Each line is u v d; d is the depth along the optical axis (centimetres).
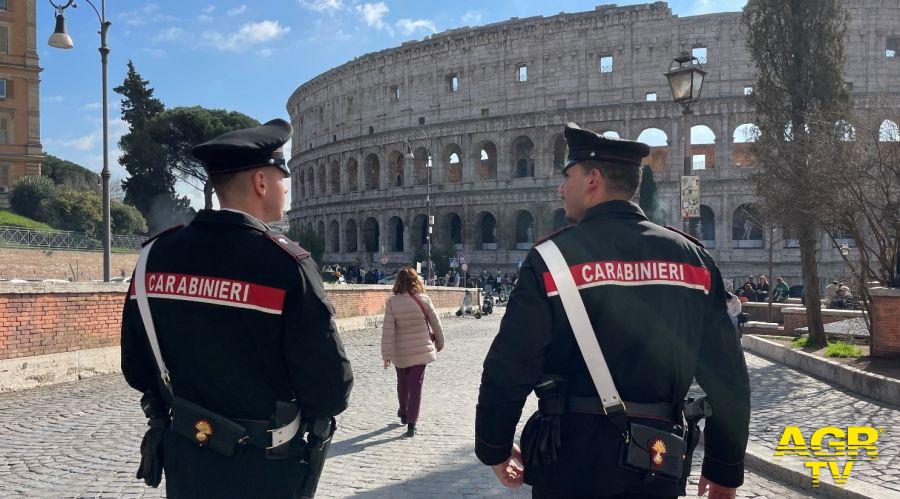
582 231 309
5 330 1377
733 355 310
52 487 733
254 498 296
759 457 803
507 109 7750
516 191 7506
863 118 1727
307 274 308
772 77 2056
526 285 294
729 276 6525
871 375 1238
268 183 334
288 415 306
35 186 6344
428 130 8075
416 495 707
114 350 1661
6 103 7294
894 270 1664
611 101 7244
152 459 324
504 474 314
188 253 313
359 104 9006
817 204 1723
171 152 8088
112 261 5541
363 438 980
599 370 285
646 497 278
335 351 305
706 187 6656
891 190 1642
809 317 1969
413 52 8406
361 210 8688
